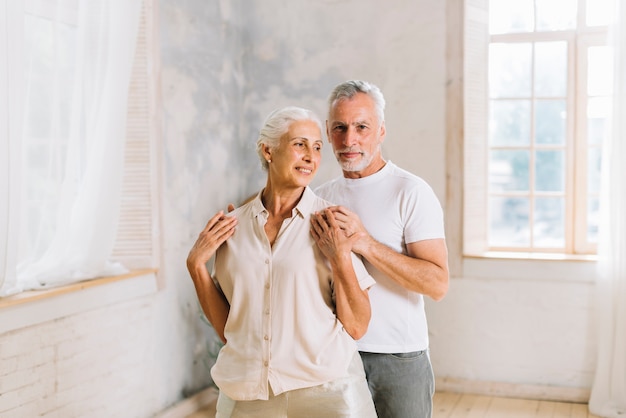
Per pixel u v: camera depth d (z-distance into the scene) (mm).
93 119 3492
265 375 2061
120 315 3857
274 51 5203
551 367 4672
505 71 4992
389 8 4918
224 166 5027
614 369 4359
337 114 2430
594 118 4852
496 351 4762
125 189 4086
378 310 2451
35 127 3229
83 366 3549
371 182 2496
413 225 2414
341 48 5047
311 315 2064
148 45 4074
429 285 2328
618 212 4336
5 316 3014
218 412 2225
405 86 4902
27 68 3141
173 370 4387
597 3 4805
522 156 4988
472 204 4871
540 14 4910
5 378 3045
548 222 4969
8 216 2943
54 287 3350
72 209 3480
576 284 4605
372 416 2158
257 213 2152
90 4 3449
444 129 4820
